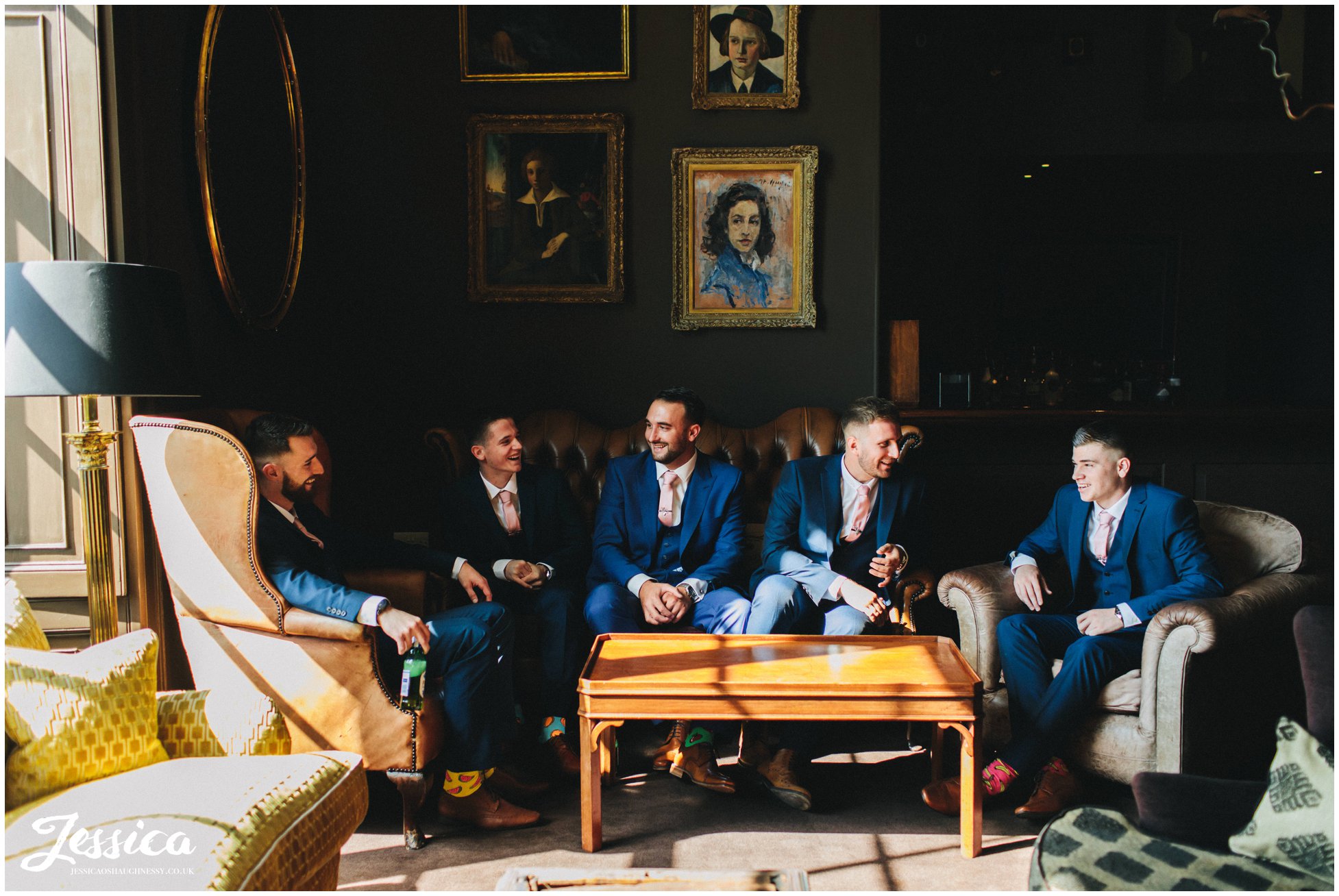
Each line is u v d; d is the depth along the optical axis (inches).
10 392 76.5
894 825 94.6
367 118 153.9
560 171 153.7
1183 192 232.5
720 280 154.3
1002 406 178.9
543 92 154.0
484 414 119.6
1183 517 101.1
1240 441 155.8
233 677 90.4
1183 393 235.1
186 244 111.7
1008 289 238.2
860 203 153.8
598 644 98.3
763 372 156.0
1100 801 98.9
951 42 215.0
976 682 83.7
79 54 95.3
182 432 85.6
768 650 96.0
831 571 111.3
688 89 153.7
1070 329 238.2
